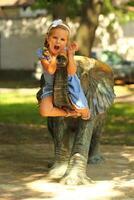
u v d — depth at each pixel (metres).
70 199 10.56
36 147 17.06
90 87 11.98
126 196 10.87
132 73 49.44
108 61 50.88
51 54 10.46
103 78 12.42
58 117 12.26
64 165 12.59
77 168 11.79
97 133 13.87
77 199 10.56
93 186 11.65
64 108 10.84
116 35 60.38
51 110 10.77
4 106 33.59
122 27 60.44
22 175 12.67
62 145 12.56
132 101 37.50
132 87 47.41
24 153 15.73
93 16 34.62
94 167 13.73
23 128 23.05
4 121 26.27
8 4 39.22
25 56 61.56
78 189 11.36
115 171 13.27
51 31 10.54
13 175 12.67
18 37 61.69
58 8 42.66
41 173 12.88
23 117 28.19
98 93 12.19
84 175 11.85
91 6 34.66
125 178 12.49
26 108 32.50
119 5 52.44
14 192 11.10
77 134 11.86
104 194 10.98
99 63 12.62
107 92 12.38
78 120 11.84
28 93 42.06
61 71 10.47
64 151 12.57
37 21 60.88
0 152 15.91
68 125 12.34
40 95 11.53
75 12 45.16
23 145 17.72
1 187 11.52
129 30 60.62
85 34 34.47
